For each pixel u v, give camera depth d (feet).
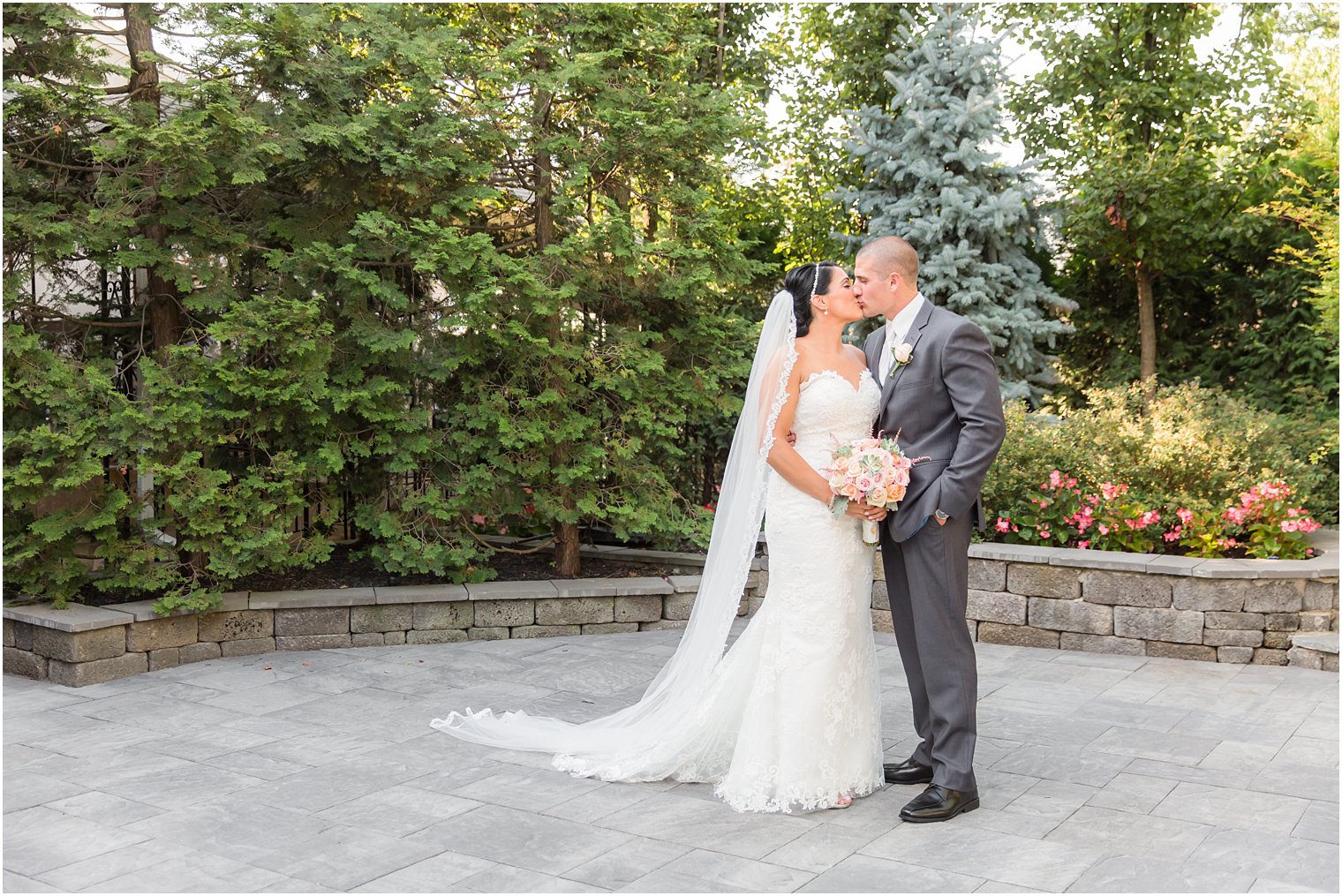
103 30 18.78
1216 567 18.11
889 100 34.53
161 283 19.62
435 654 18.88
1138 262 32.68
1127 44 33.22
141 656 17.49
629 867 10.03
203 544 17.90
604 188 22.52
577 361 21.26
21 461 17.07
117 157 17.15
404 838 10.75
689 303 22.04
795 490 12.07
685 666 13.25
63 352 19.76
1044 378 29.19
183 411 17.43
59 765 12.98
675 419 21.53
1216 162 33.37
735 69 34.42
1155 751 13.56
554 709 15.61
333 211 20.04
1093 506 20.21
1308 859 10.15
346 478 21.53
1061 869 9.97
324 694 16.29
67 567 17.67
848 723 12.06
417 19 21.29
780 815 11.54
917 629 11.71
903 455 11.83
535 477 21.25
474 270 19.36
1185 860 10.15
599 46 21.86
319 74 18.75
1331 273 28.22
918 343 11.80
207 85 17.21
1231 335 33.63
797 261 36.17
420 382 20.84
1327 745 13.76
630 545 24.67
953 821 11.26
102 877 9.77
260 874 9.83
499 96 21.80
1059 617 19.35
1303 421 28.04
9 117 18.21
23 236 17.42
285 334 17.94
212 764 13.07
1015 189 28.84
